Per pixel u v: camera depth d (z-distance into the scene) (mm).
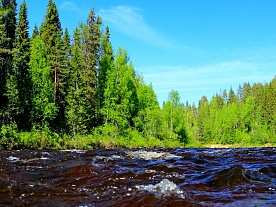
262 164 12742
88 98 45000
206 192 7309
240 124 100000
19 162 13766
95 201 6387
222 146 92375
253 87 152750
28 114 37344
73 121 40781
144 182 8477
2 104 34594
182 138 65875
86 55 51469
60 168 11219
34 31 50781
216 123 101188
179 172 10430
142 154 19984
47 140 32938
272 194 7133
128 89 49844
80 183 8414
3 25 35750
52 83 41656
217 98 146250
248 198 6711
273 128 94812
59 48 44594
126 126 49094
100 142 39438
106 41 59094
